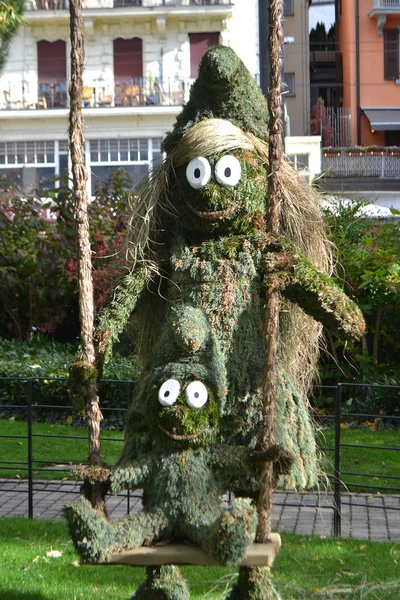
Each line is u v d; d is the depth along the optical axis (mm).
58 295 13664
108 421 10578
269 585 4590
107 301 4699
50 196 13922
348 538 6773
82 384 4406
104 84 24438
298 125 27906
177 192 4766
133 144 23969
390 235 11695
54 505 7961
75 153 4523
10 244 13867
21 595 5305
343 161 21594
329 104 30922
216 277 4551
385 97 27703
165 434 4188
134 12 23781
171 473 4168
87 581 5664
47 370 11289
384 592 5391
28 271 13852
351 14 27766
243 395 4465
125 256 4969
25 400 11141
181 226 4840
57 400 11039
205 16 23859
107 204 14031
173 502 4145
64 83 24656
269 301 4340
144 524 4113
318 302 4441
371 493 8156
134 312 4895
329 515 7586
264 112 4883
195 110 4895
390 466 8703
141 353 5062
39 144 24328
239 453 4207
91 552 3945
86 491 4379
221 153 4621
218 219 4605
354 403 10562
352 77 27828
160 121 23859
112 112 23672
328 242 5270
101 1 24328
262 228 4641
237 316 4520
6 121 24281
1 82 24781
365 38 27688
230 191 4590
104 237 12453
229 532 3787
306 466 4688
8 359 12375
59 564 6004
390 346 11398
